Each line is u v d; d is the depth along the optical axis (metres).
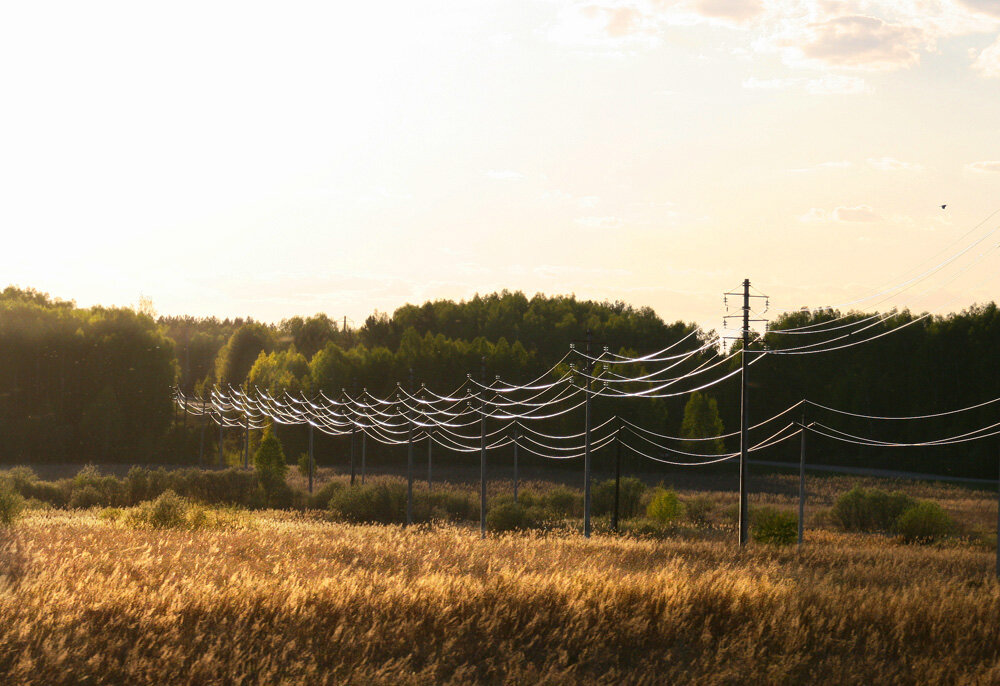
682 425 118.75
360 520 59.31
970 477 107.50
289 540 27.31
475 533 44.47
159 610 11.92
